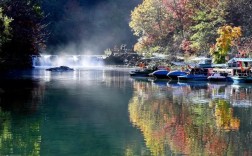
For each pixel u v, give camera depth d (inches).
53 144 1069.8
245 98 1892.2
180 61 3791.8
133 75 3171.8
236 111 1534.2
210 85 2524.6
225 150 1016.2
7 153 995.3
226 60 3329.2
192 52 3811.5
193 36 3659.0
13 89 2145.7
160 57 4052.7
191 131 1208.2
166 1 4242.1
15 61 2800.2
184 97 1919.3
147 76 3161.9
